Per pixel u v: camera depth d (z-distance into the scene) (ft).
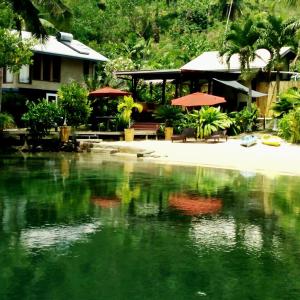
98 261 22.75
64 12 95.45
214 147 82.28
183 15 243.40
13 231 28.12
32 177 51.16
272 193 42.37
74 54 127.65
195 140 95.09
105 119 107.45
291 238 27.25
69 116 92.79
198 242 26.20
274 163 65.26
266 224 30.53
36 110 88.12
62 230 28.45
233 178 52.39
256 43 105.19
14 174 53.57
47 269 21.58
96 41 206.18
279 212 34.22
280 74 129.08
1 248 24.68
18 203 36.65
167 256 23.62
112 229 28.84
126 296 18.63
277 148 79.77
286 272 21.50
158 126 103.71
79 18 217.36
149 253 24.04
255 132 102.58
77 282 20.03
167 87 138.82
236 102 124.26
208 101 96.58
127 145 85.66
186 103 97.14
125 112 102.89
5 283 19.88
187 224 30.32
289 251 24.70
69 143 88.22
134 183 47.55
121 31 221.66
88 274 21.01
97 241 26.14
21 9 87.15
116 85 125.90
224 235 27.76
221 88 123.34
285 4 96.99
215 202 37.78
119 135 98.94
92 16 220.43
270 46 107.65
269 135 93.45
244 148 80.38
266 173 57.31
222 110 120.98
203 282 20.20
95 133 97.14
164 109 105.40
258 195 41.19
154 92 136.15
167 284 19.92
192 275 21.02
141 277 20.66
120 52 192.44
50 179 49.75
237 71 119.65
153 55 204.64
